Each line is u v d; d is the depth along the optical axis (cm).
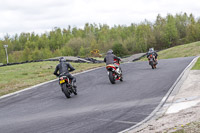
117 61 2669
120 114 1381
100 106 1648
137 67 4112
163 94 1780
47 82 3397
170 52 9031
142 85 2288
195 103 1354
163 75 2756
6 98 2461
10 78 4056
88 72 4184
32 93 2608
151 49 3616
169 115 1224
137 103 1606
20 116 1642
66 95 2056
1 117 1680
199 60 3881
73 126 1250
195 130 917
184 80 2194
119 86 2391
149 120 1205
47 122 1383
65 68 2089
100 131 1129
